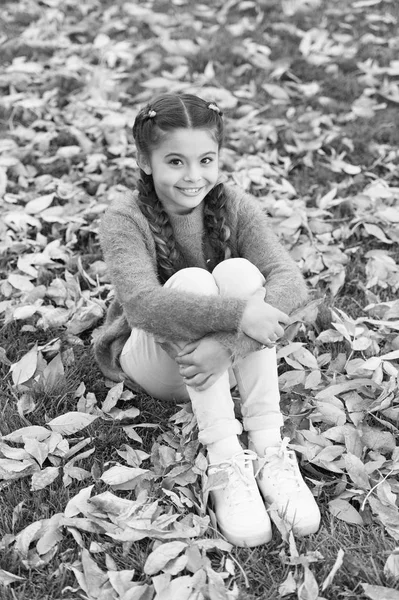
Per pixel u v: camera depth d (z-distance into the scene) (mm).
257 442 2322
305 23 5711
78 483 2350
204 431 2256
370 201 3705
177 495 2271
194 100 2289
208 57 5227
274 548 2146
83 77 4973
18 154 4148
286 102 4746
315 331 3035
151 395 2629
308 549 2111
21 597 1994
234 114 4660
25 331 3053
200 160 2287
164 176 2281
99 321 3104
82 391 2699
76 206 3732
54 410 2658
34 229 3658
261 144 4262
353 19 5734
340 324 2863
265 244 2420
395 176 4043
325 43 5348
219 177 2549
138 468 2307
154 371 2465
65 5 6008
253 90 4852
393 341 2861
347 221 3705
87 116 4496
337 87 4914
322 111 4656
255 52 5215
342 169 4078
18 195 3828
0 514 2227
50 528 2137
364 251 3521
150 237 2369
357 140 4316
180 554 2086
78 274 3322
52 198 3709
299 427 2533
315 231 3580
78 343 2979
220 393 2244
